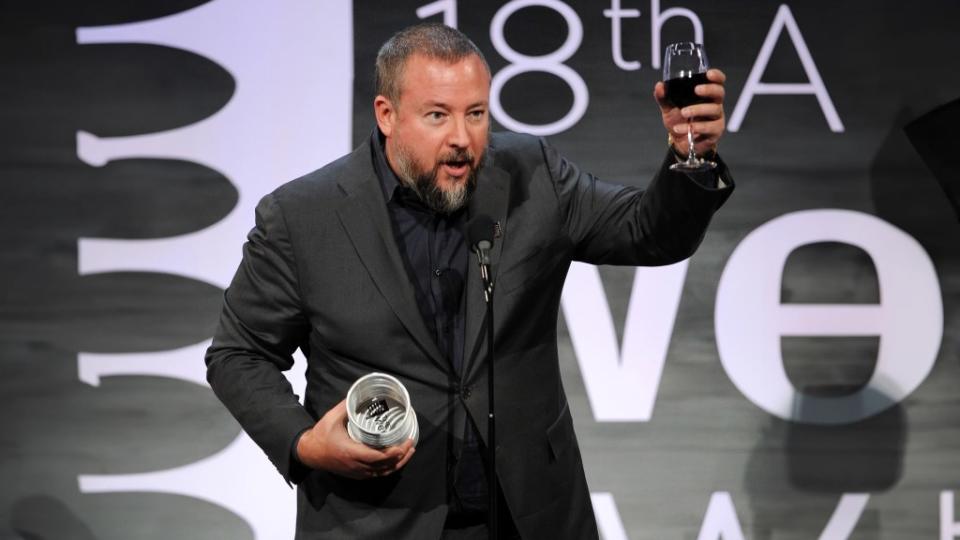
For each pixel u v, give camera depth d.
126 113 12.72
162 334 12.73
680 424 12.85
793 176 12.90
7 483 12.61
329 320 7.32
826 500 12.88
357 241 7.36
